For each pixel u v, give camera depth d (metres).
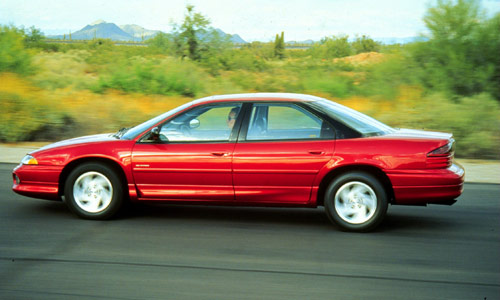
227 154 5.80
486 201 7.31
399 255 5.02
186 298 3.96
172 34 28.84
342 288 4.18
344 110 6.03
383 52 18.83
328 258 4.92
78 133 13.51
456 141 11.62
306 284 4.26
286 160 5.71
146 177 5.99
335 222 5.77
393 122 13.30
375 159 5.61
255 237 5.60
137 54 34.88
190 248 5.20
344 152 5.64
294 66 29.16
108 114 14.34
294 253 5.07
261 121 5.91
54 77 23.02
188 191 5.97
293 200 5.84
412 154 5.59
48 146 6.43
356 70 25.47
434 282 4.32
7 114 13.02
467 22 16.95
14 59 19.80
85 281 4.29
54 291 4.07
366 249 5.20
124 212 6.60
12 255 4.93
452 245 5.34
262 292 4.09
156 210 6.73
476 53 16.80
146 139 6.03
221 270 4.58
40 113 13.52
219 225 6.06
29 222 6.10
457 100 15.65
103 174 6.07
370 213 5.70
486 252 5.11
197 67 24.86
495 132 11.84
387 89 17.20
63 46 55.00
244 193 5.87
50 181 6.18
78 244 5.29
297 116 5.87
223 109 6.00
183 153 5.88
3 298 3.93
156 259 4.86
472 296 4.03
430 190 5.61
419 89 17.06
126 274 4.46
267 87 22.47
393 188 5.64
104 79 21.27
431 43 17.36
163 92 20.28
